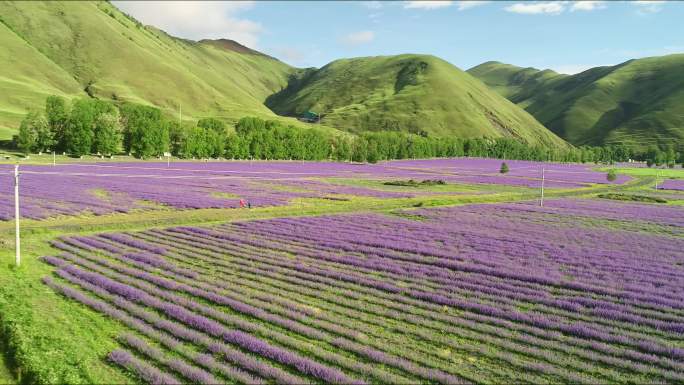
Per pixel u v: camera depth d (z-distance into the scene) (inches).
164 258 1190.9
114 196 2353.6
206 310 794.8
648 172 6692.9
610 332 759.7
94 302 807.7
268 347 649.0
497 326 779.4
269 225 1727.4
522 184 4094.5
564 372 603.8
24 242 1331.2
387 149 7755.9
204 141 6003.9
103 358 623.2
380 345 677.3
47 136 4899.1
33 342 656.4
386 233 1621.6
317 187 3321.9
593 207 2596.0
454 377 580.7
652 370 621.9
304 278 1036.5
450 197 2866.6
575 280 1061.1
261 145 6515.8
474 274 1099.9
